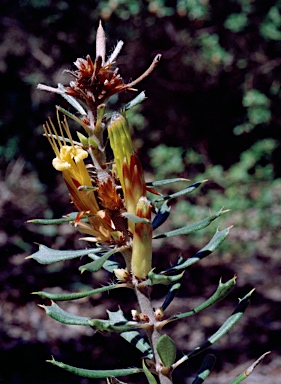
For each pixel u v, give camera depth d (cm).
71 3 916
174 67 973
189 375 535
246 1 923
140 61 966
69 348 580
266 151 950
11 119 918
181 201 924
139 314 127
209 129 997
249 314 649
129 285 126
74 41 930
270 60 949
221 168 953
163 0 920
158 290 705
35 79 909
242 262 795
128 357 566
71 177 122
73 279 714
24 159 923
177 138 999
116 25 939
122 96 947
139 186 118
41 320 627
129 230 125
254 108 950
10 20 913
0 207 866
